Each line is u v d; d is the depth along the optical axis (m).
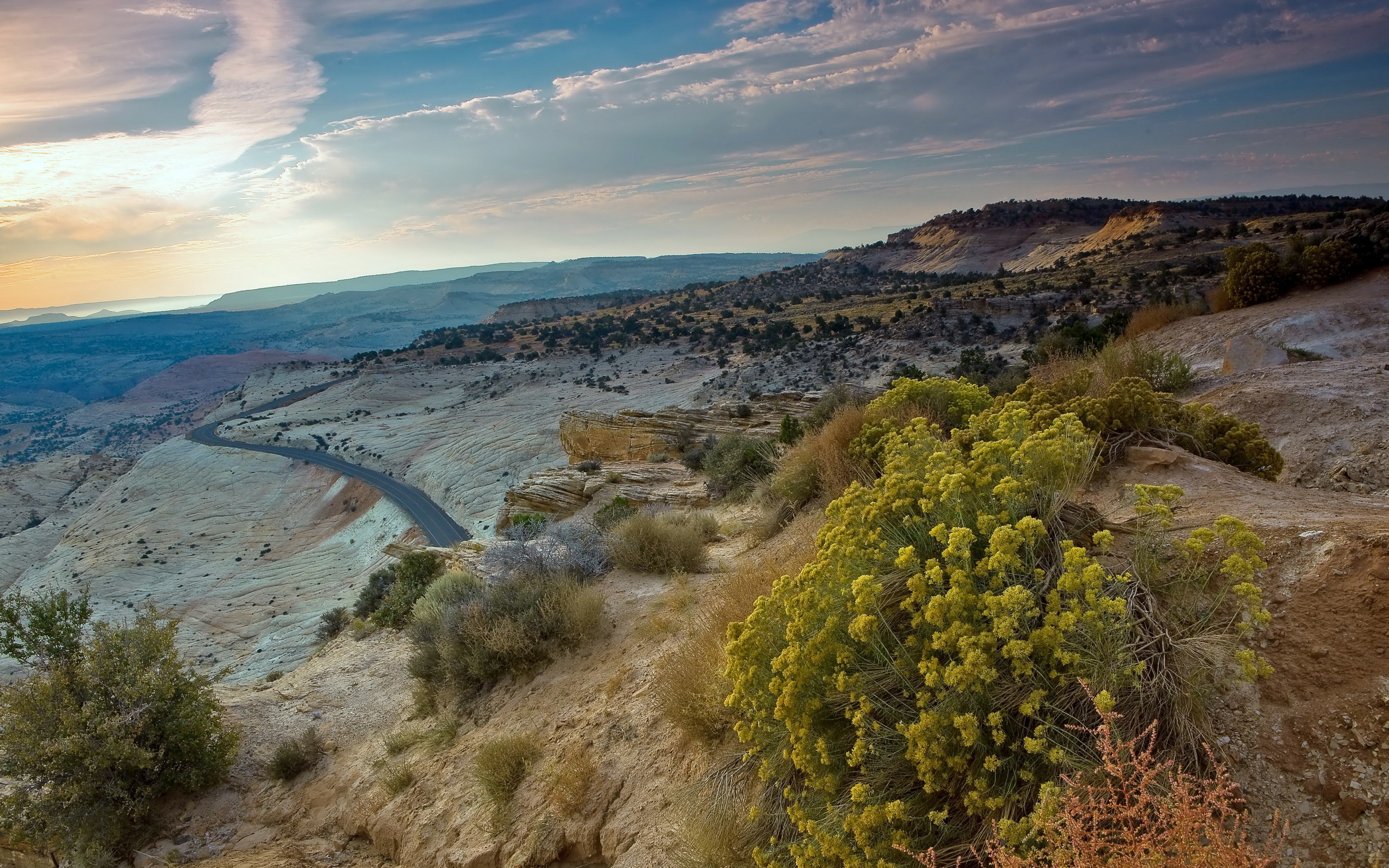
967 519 3.75
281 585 98.00
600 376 173.62
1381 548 3.26
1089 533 3.82
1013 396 8.98
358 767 9.46
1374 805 2.43
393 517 118.38
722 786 4.35
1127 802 2.28
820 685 3.56
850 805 3.26
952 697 3.02
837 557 3.87
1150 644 3.00
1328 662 2.93
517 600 9.63
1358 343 13.86
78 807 9.08
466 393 193.38
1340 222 139.50
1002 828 2.59
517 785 6.45
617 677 7.42
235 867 7.72
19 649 10.08
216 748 10.35
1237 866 2.06
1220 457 6.10
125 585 110.56
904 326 131.12
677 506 18.75
